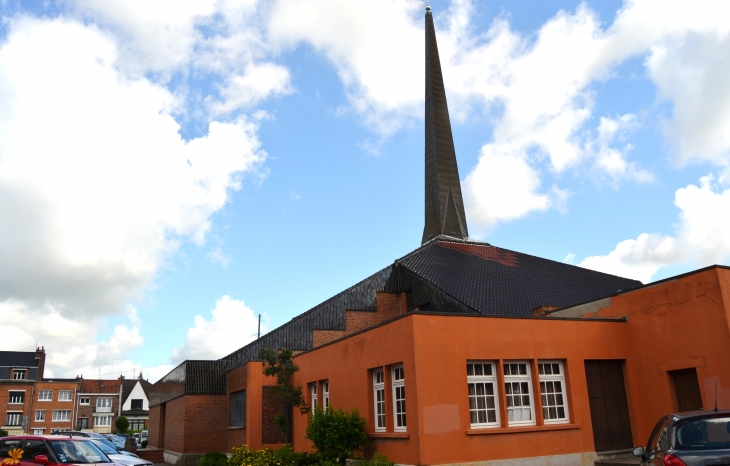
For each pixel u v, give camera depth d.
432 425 13.83
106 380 91.38
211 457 24.14
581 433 15.56
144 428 91.56
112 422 87.69
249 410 25.05
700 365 14.78
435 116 42.19
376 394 16.52
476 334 15.02
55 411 79.19
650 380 16.20
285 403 25.52
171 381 33.78
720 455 7.33
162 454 33.59
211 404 29.34
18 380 77.69
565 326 16.27
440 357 14.39
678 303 15.57
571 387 15.88
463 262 29.77
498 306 21.92
